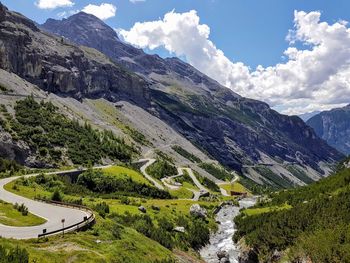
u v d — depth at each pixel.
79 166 171.62
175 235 95.50
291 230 80.31
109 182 147.12
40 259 51.22
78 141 198.62
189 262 80.88
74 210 80.88
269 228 84.69
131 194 144.00
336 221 75.06
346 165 154.38
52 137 185.75
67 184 132.25
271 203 124.50
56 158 171.12
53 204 86.88
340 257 64.12
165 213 111.44
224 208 144.50
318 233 72.88
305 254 70.31
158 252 74.56
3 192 96.88
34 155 165.00
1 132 161.75
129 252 66.00
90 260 56.44
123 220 89.25
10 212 72.94
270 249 80.25
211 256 92.19
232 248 95.88
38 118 198.12
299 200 113.56
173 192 168.75
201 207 132.88
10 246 52.03
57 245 58.56
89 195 127.44
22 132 172.25
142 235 80.62
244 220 107.12
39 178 124.75
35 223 68.19
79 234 65.06
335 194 100.25
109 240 67.75
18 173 135.12
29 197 94.75
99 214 85.56
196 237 98.62
